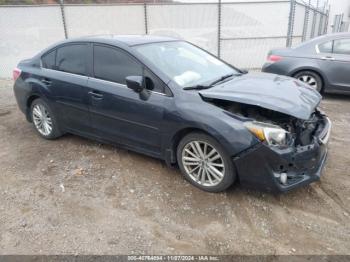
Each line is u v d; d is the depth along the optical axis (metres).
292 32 10.99
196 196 3.47
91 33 10.98
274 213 3.18
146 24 10.93
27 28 10.78
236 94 3.33
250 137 3.05
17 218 3.20
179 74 3.79
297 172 3.16
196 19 10.94
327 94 7.74
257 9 10.78
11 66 11.05
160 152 3.76
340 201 3.36
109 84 3.99
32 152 4.63
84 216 3.21
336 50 6.98
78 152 4.57
